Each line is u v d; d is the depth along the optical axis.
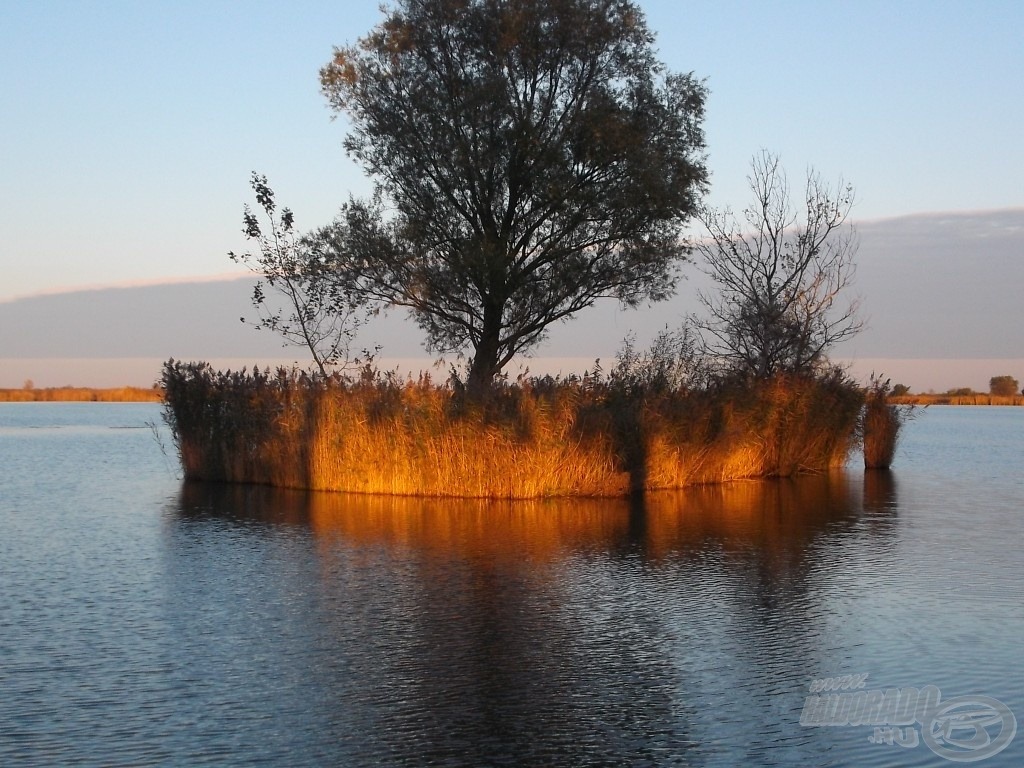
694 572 13.59
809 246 31.14
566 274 27.95
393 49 27.31
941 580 13.06
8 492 23.59
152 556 14.60
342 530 17.30
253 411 24.78
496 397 22.47
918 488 25.50
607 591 12.34
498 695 8.30
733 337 30.77
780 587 12.59
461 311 28.67
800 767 6.88
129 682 8.55
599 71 28.11
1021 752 7.15
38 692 8.27
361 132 28.50
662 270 29.14
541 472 21.80
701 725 7.64
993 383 117.25
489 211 27.88
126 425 67.19
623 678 8.78
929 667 9.13
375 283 28.27
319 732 7.41
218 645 9.71
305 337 28.36
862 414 31.67
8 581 12.74
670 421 24.25
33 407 130.50
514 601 11.73
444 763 6.86
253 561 14.23
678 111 28.67
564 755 7.04
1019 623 10.70
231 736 7.32
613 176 27.75
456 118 27.14
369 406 22.97
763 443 27.72
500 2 27.14
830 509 20.80
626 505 21.17
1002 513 20.22
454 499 21.83
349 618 10.83
